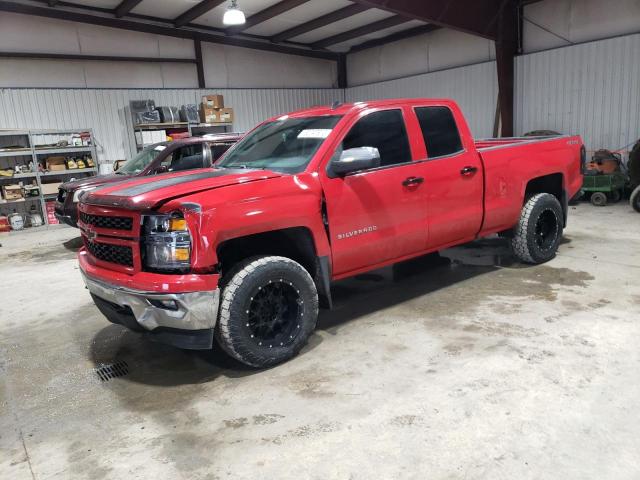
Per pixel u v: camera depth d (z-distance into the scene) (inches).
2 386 128.6
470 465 83.7
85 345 153.3
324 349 134.3
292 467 86.7
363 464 86.0
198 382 122.0
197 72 539.2
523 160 184.5
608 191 351.3
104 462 92.4
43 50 437.7
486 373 114.0
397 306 163.5
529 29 449.7
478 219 171.6
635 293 159.8
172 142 290.2
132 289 113.7
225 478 85.2
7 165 427.2
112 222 122.2
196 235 110.7
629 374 109.4
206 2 452.8
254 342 121.3
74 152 458.3
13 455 97.0
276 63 607.5
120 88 481.4
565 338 129.3
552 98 436.8
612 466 81.4
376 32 578.2
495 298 163.5
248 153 157.8
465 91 522.3
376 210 142.3
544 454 85.2
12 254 315.0
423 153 154.9
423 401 104.4
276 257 125.0
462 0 408.8
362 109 144.9
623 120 393.7
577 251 218.7
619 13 391.2
